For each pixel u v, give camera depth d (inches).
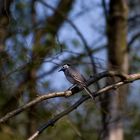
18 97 519.5
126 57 650.2
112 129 600.4
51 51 626.8
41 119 594.9
